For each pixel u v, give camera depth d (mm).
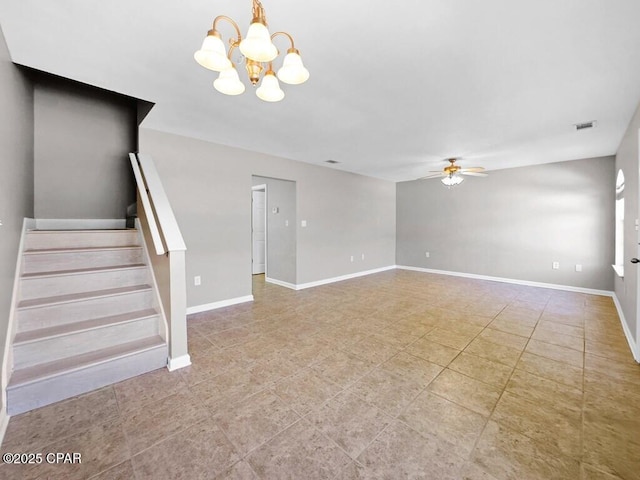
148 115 2867
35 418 1699
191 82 2205
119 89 2320
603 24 1552
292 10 1435
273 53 1162
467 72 2055
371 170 5785
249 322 3381
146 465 1390
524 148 4027
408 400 1899
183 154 3535
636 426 1640
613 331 3070
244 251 4199
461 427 1647
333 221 5660
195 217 3674
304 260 5145
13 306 1987
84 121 3428
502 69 2018
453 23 1548
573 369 2285
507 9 1443
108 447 1498
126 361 2125
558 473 1338
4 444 1502
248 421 1696
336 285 5391
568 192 4832
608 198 4480
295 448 1495
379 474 1337
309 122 3049
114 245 3008
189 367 2324
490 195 5723
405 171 5875
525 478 1312
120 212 3650
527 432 1604
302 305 4078
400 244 7266
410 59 1892
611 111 2725
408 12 1458
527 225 5273
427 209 6723
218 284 3932
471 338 2912
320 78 2129
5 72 1852
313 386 2061
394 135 3449
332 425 1666
